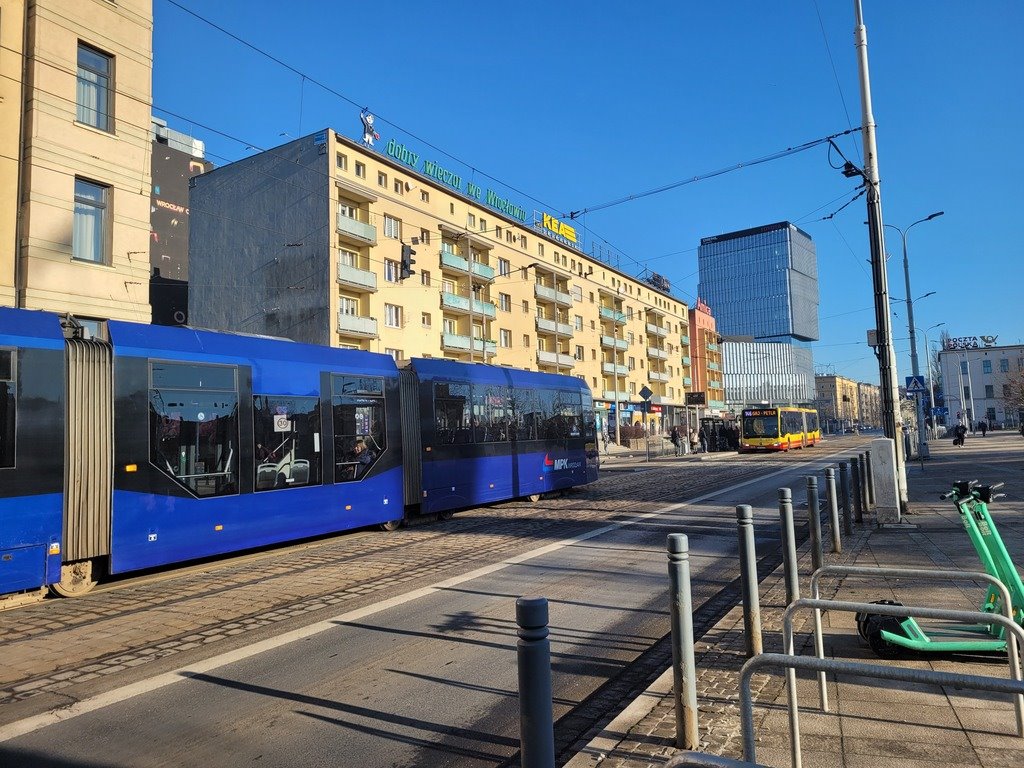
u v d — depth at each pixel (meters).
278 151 39.78
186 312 32.22
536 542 10.95
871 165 12.65
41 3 18.08
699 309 89.94
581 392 19.64
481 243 50.47
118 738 4.20
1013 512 11.77
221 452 9.64
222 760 3.89
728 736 3.71
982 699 4.06
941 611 3.31
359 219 40.75
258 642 6.07
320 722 4.37
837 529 9.10
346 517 11.59
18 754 4.02
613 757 3.53
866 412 198.62
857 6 12.88
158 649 5.96
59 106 18.36
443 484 13.91
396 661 5.50
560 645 5.89
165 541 8.80
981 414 97.06
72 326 8.38
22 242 17.64
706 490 18.61
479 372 15.56
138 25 20.48
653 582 8.09
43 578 7.59
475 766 3.80
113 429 8.41
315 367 11.38
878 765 3.30
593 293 66.62
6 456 7.42
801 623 5.84
